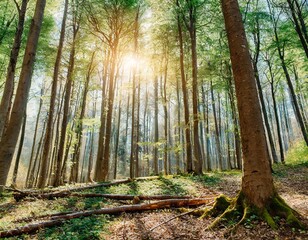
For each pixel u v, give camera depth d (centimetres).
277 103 4950
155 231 583
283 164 2048
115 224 649
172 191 1141
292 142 3050
